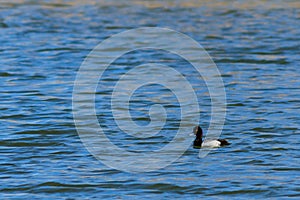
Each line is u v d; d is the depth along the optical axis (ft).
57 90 94.94
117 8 163.22
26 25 144.97
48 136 74.64
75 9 162.30
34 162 66.64
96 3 168.66
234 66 109.50
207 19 150.82
